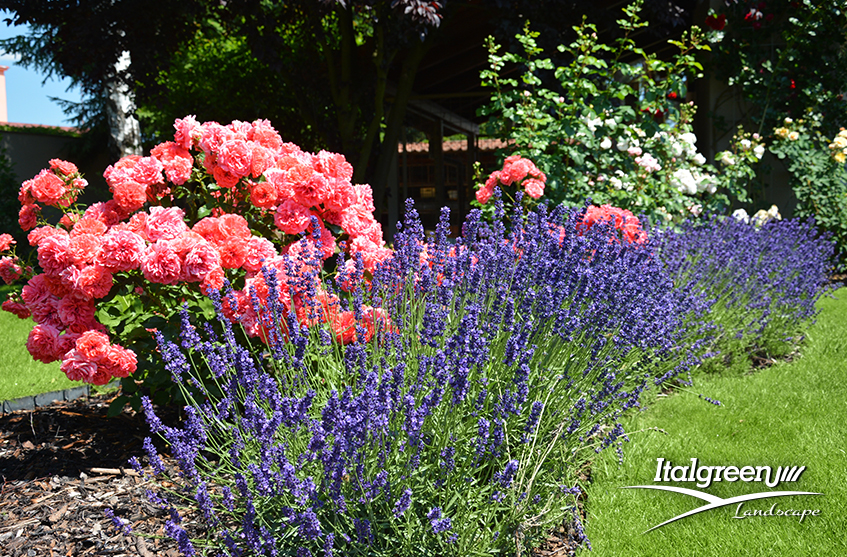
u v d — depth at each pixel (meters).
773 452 2.93
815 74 9.17
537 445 2.35
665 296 3.59
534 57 7.55
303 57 9.90
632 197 5.88
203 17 8.82
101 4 7.75
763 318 4.39
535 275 3.01
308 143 11.60
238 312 2.96
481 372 2.45
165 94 8.70
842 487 2.59
